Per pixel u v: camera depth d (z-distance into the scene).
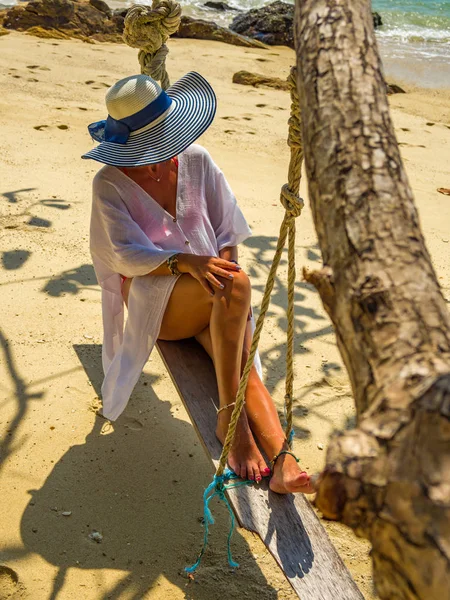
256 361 3.18
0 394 3.55
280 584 2.64
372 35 1.09
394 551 0.89
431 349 0.92
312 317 4.50
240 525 2.44
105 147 3.06
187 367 3.04
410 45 16.50
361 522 0.93
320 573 2.28
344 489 0.93
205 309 2.94
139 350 3.07
